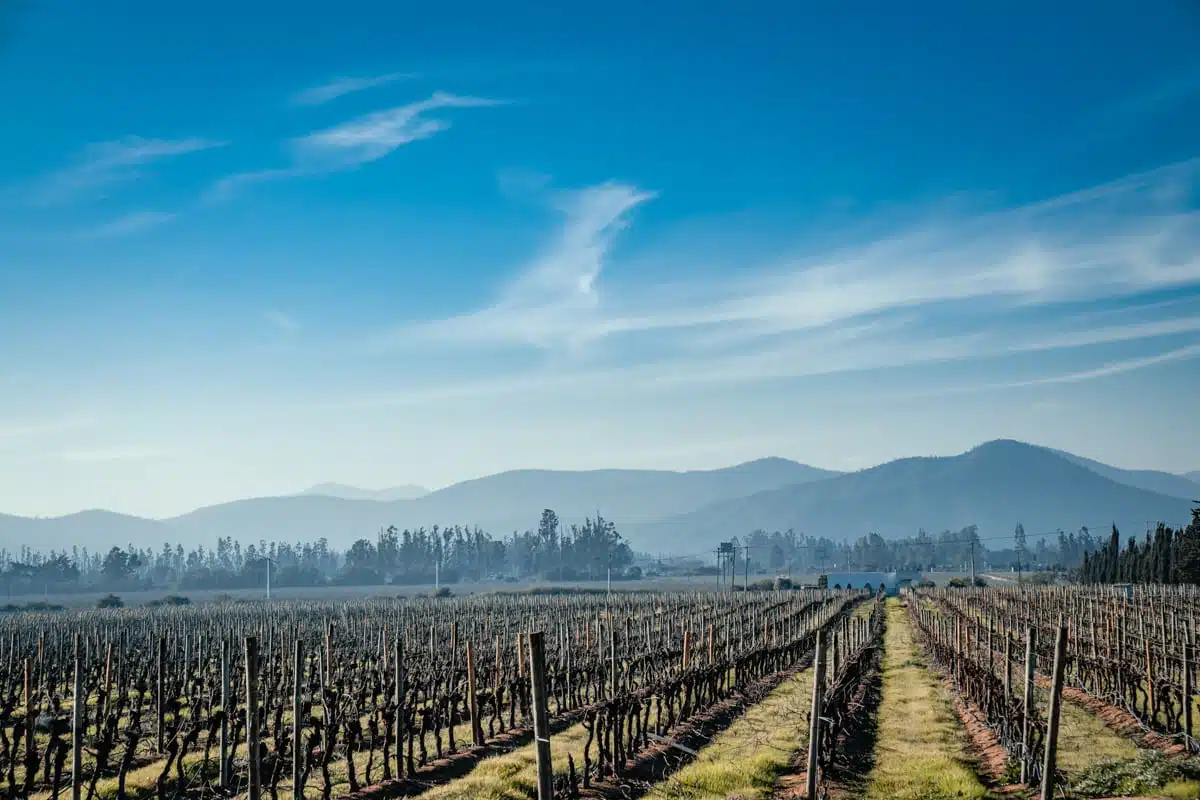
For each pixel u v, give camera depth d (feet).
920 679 132.36
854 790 67.36
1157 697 81.92
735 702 109.50
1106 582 390.01
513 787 67.36
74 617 322.34
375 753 85.56
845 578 608.19
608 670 118.01
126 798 67.62
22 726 70.79
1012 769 70.13
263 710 93.25
